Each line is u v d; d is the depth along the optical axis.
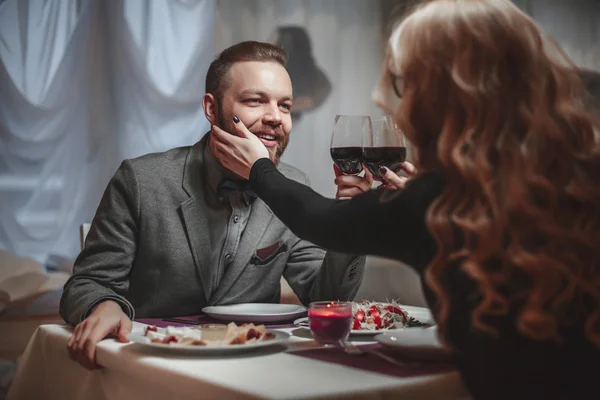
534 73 0.92
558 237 0.87
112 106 3.75
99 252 1.72
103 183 3.73
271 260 1.85
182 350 1.13
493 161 0.91
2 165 3.53
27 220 3.56
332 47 4.26
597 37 4.91
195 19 3.89
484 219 0.87
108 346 1.25
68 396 1.41
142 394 1.15
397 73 1.02
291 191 1.21
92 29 3.70
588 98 0.98
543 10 4.80
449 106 0.95
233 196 1.82
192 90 3.89
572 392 0.86
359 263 1.71
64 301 1.56
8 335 3.10
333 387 0.92
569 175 0.90
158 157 1.87
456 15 0.97
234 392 0.92
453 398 1.00
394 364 1.07
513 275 0.88
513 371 0.87
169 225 1.77
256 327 1.24
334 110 4.29
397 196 1.00
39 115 3.58
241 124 1.46
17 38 3.55
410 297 4.02
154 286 1.76
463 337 0.91
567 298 0.87
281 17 4.14
